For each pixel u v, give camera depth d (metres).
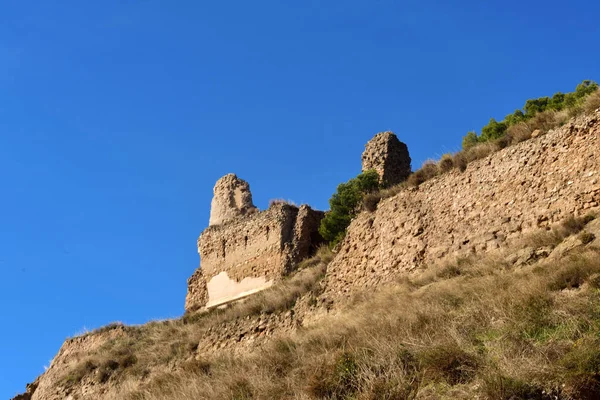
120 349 34.56
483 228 21.12
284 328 25.92
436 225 22.86
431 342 14.20
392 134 32.84
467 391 12.17
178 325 35.25
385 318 17.38
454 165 23.47
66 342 40.47
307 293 26.59
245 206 41.09
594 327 12.56
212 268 39.34
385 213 25.06
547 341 12.69
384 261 24.09
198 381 19.81
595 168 18.64
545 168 20.03
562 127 20.03
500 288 15.97
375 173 31.61
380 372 14.34
